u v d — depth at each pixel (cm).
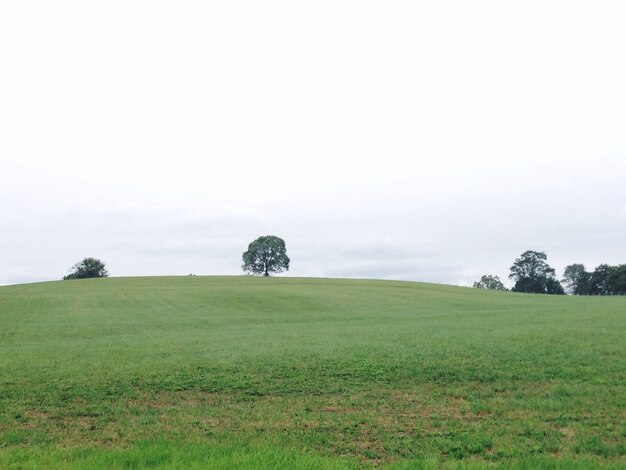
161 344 2744
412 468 852
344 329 3366
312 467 840
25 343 3216
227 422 1214
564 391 1408
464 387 1510
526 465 858
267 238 14425
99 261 17125
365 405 1345
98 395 1507
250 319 4816
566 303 6203
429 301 6881
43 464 870
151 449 945
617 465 843
